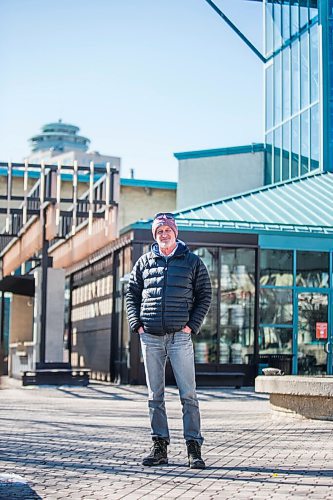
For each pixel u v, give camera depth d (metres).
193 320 7.00
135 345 21.84
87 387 20.86
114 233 20.78
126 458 7.52
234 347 22.30
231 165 34.62
